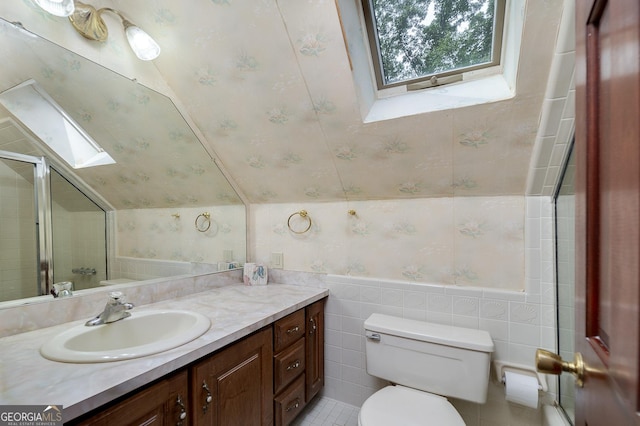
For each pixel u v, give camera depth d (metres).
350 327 1.77
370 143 1.46
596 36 0.45
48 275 1.14
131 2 1.29
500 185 1.40
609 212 0.40
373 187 1.67
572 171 1.13
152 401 0.81
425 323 1.49
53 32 1.14
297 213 1.95
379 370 1.43
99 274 1.30
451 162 1.40
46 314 1.08
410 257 1.62
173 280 1.58
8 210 1.04
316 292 1.73
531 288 1.35
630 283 0.33
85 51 1.24
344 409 1.72
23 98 1.09
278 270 2.02
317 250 1.89
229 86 1.45
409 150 1.43
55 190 1.18
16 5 1.04
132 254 1.44
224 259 1.94
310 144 1.58
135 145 1.47
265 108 1.49
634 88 0.32
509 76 1.17
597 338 0.45
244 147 1.75
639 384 0.30
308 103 1.39
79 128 1.26
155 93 1.50
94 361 0.80
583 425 0.51
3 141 1.04
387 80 1.46
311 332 1.66
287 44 1.22
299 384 1.54
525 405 1.26
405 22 1.30
